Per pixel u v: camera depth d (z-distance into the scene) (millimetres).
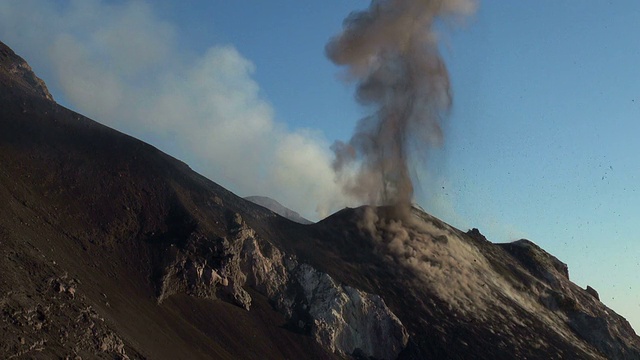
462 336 134000
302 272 128500
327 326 118688
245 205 140875
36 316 62219
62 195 103625
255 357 100438
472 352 130000
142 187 116938
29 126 114125
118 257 100500
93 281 86688
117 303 85812
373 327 126000
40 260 75188
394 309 134125
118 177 115500
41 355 56938
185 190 125000
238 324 106000
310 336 115312
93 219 103500
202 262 108750
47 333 61344
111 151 121688
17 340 55844
